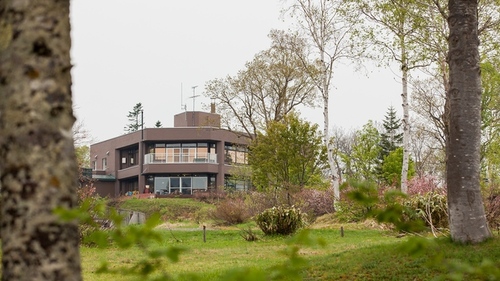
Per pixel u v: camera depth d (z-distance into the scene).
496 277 2.43
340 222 28.95
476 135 13.05
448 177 13.09
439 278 2.52
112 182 73.44
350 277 10.54
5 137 2.78
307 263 2.51
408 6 23.83
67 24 2.96
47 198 2.72
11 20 2.86
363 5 25.67
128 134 70.19
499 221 17.38
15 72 2.80
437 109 31.62
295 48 42.47
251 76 47.62
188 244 21.92
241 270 2.20
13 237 2.71
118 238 2.39
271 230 24.28
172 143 67.19
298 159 35.19
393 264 10.98
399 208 2.55
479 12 23.23
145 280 2.72
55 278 2.69
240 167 54.56
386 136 71.44
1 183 2.78
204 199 57.22
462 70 13.26
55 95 2.83
